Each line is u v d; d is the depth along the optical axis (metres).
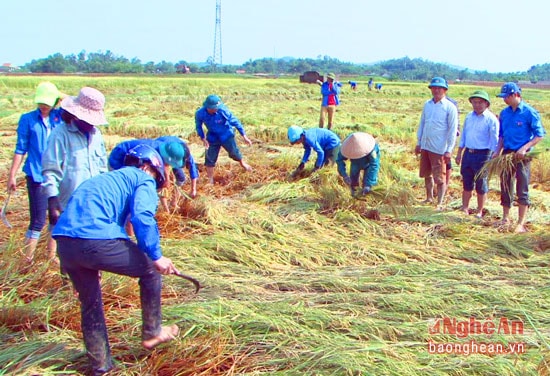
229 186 9.52
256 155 12.30
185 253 5.91
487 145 7.71
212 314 4.44
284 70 182.75
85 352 4.04
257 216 7.28
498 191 9.49
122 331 4.34
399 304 4.77
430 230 7.17
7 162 11.24
